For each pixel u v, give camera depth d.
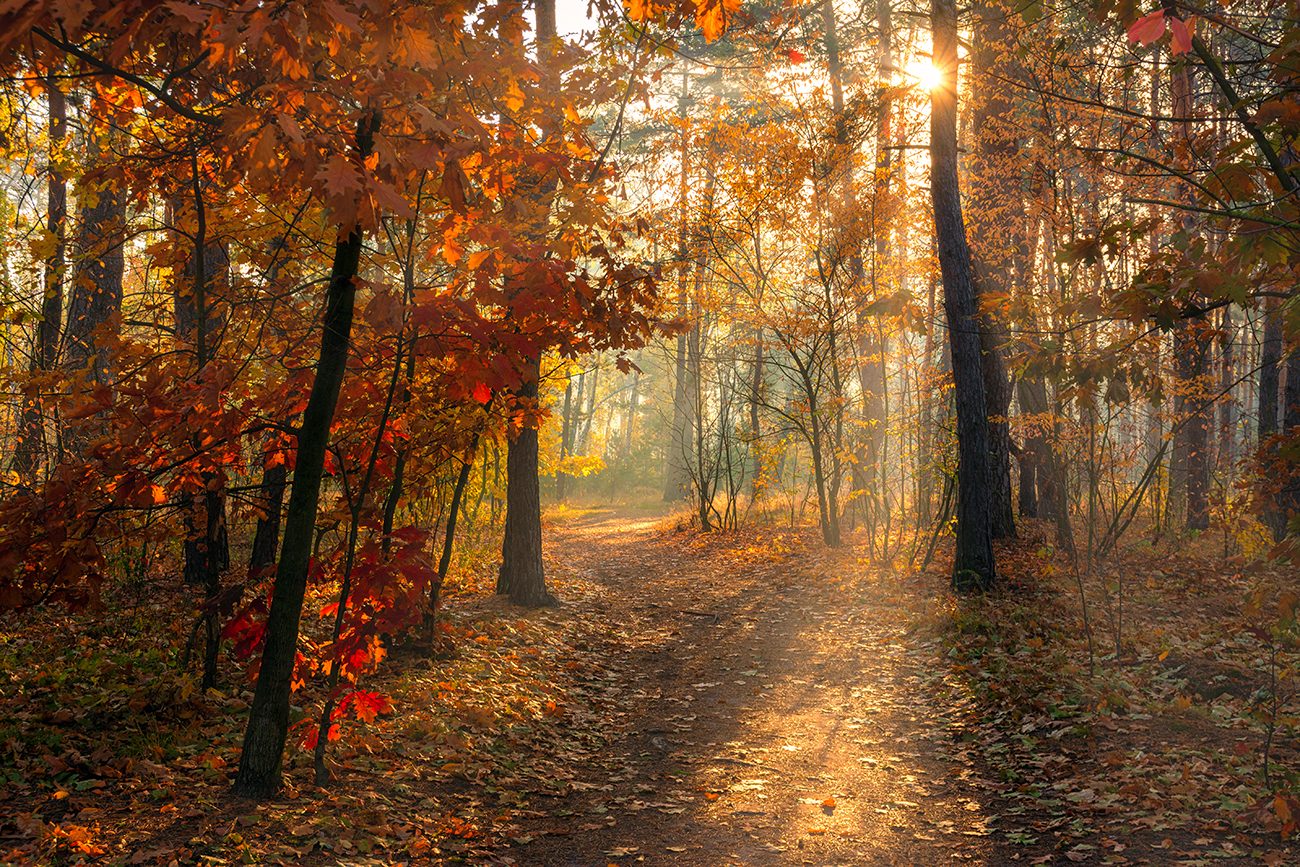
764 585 12.55
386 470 5.08
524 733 5.84
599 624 9.95
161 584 9.00
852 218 13.36
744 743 5.93
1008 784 4.80
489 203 4.64
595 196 5.17
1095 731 5.32
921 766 5.29
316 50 3.46
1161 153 5.49
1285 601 3.66
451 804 4.49
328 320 4.12
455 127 3.63
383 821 4.04
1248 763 4.48
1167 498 12.80
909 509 14.95
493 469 14.12
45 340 7.57
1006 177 12.43
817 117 13.99
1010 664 6.98
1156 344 5.04
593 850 4.11
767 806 4.75
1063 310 4.02
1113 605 8.69
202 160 5.16
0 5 2.18
